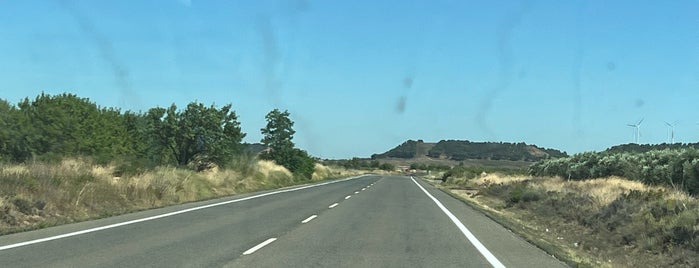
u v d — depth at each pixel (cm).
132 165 3039
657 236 1766
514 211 3350
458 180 7994
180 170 3600
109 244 1383
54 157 2984
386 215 2466
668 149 4528
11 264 1081
